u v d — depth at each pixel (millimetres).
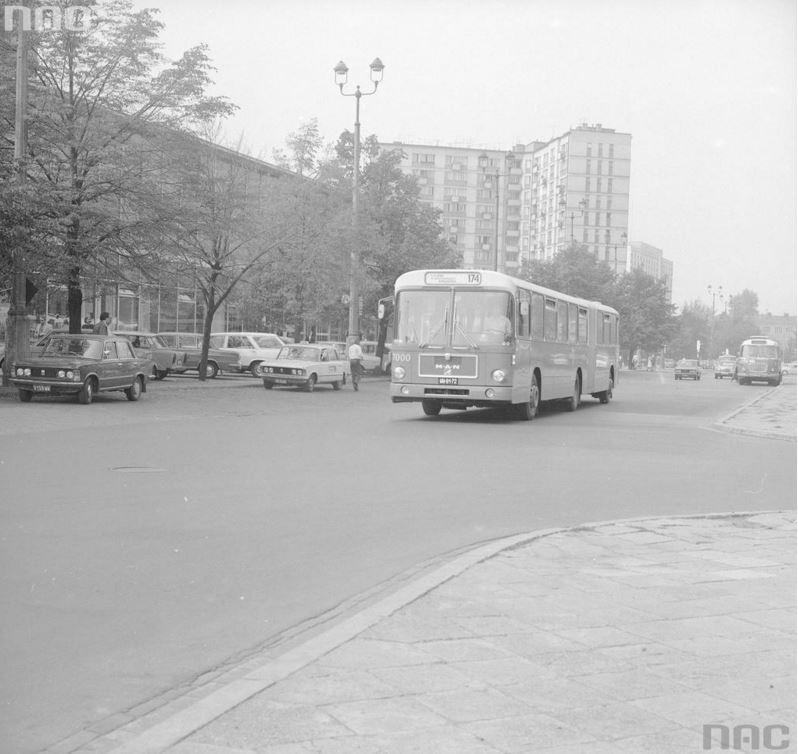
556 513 10633
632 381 64562
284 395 32469
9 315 28594
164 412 23250
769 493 12867
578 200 151000
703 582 7219
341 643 5449
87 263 27312
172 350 39438
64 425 18984
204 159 32438
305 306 46594
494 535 9172
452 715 4418
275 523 9367
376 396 34344
